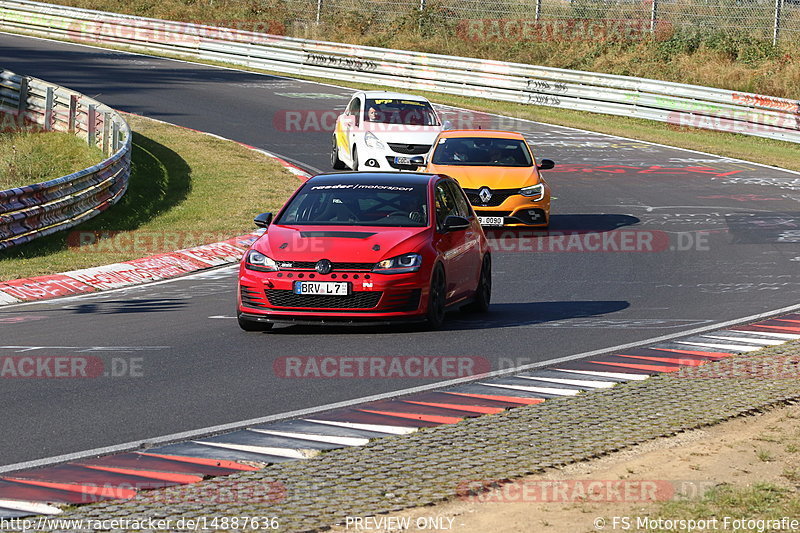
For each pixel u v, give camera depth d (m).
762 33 151.50
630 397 30.75
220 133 107.69
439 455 24.77
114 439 26.48
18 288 50.81
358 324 39.16
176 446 25.89
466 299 44.62
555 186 90.12
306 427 27.59
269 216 43.12
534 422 27.86
